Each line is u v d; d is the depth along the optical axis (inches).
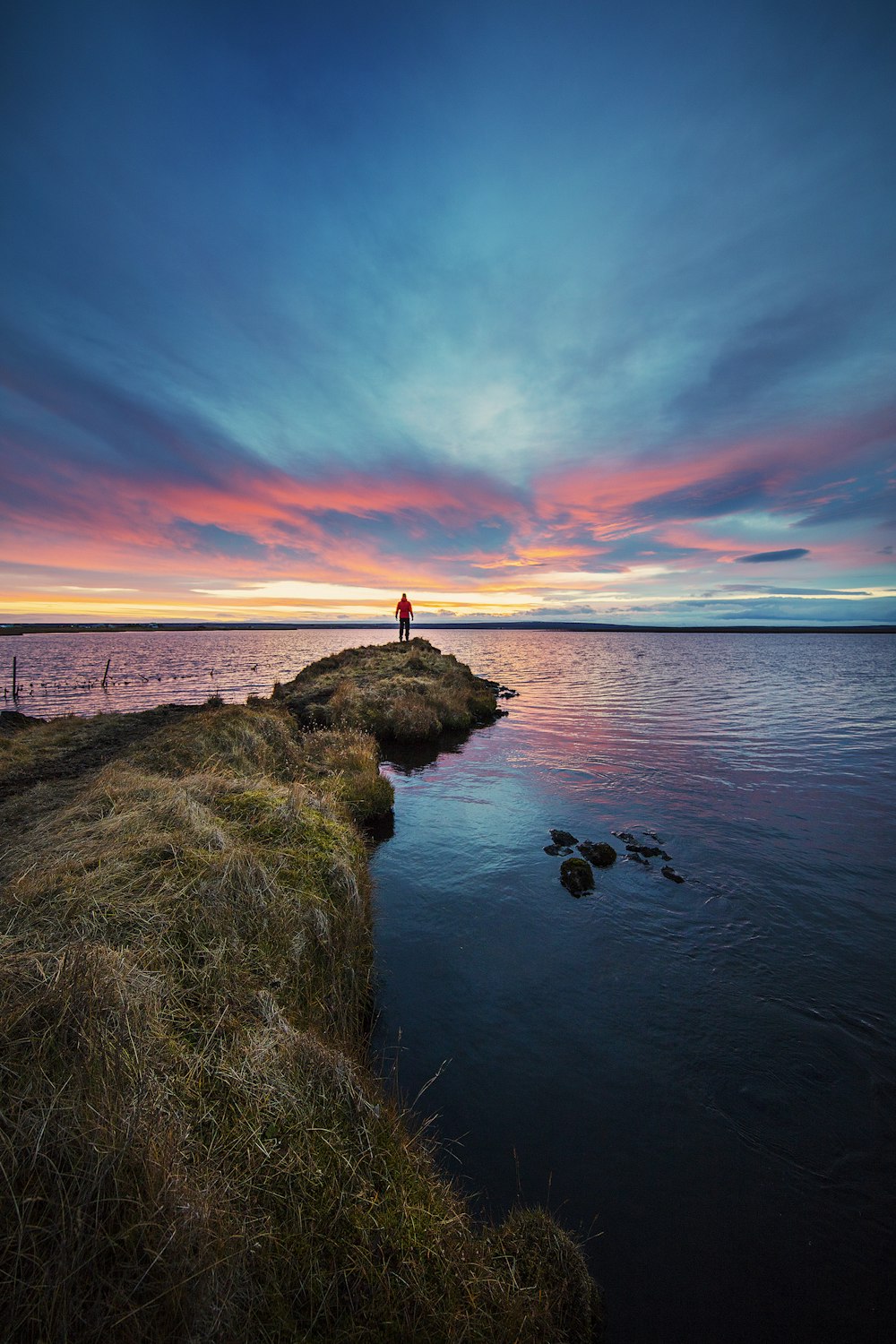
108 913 170.7
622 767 665.0
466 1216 134.6
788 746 781.9
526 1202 154.2
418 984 254.4
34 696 1599.4
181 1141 103.0
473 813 496.4
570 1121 182.2
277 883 227.3
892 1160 170.6
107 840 228.5
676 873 371.9
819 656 3661.4
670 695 1390.3
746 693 1451.8
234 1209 98.0
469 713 972.6
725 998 247.4
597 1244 143.7
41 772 443.2
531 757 717.3
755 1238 146.6
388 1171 121.0
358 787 484.1
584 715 1069.1
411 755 727.7
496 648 4399.6
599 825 466.0
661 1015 235.6
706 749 765.3
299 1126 119.3
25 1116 90.5
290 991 180.1
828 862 393.4
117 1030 116.1
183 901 186.1
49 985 116.5
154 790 299.3
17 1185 83.5
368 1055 204.5
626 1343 122.6
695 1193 158.6
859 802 530.3
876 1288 136.2
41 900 172.9
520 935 297.6
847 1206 156.1
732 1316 129.0
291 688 1116.5
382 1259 103.3
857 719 1023.6
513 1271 120.0
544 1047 215.6
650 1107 188.9
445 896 339.9
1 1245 76.7
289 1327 88.0
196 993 152.6
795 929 306.2
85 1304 74.7
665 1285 134.8
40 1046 103.4
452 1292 104.4
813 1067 208.1
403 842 425.7
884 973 267.9
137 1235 82.7
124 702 1477.6
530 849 414.9
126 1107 100.1
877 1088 199.2
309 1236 101.3
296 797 321.4
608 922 311.3
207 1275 83.2
